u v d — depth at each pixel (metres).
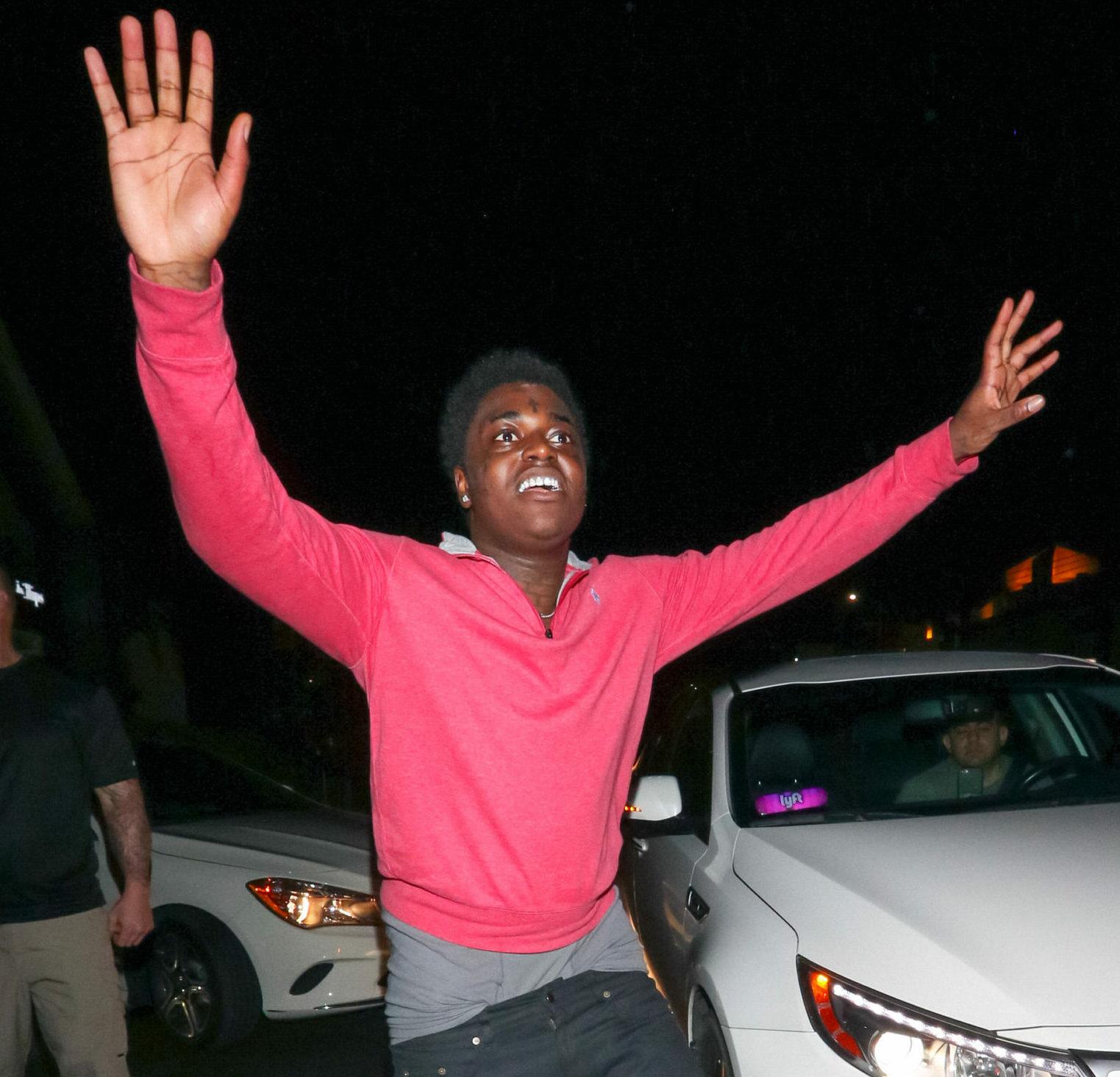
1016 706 4.60
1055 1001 2.93
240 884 5.45
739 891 3.78
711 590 2.50
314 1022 5.96
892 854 3.66
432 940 2.15
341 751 15.60
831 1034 3.15
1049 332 2.46
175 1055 5.52
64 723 3.54
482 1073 2.14
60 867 3.48
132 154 1.79
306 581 2.04
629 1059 2.20
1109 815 3.90
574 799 2.15
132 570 12.93
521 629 2.18
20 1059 3.49
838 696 4.66
